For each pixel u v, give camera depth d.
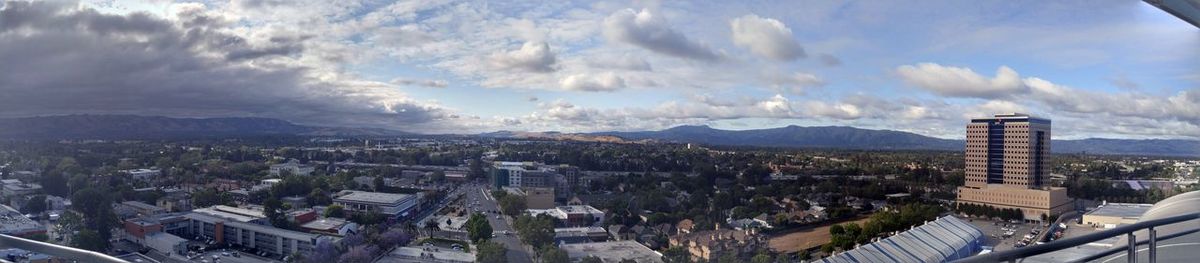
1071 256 8.04
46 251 3.45
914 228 15.30
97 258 3.33
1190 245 6.79
